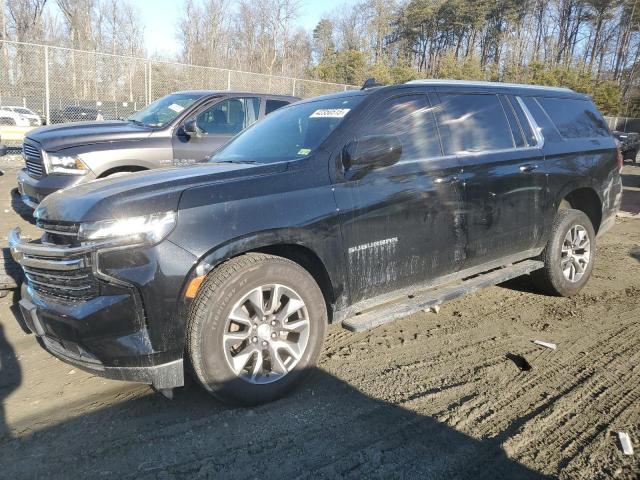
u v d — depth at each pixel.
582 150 5.13
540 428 2.94
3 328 4.29
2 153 9.47
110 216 2.75
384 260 3.60
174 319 2.80
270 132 4.14
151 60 15.01
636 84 51.47
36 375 3.57
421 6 66.06
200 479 2.52
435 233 3.87
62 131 6.73
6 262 4.82
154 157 6.82
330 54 55.53
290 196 3.19
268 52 51.53
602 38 61.62
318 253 3.25
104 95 14.52
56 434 2.88
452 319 4.62
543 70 44.66
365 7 66.00
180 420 3.00
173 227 2.80
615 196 5.57
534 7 61.97
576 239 5.16
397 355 3.87
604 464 2.62
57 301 2.93
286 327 3.18
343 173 3.45
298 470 2.59
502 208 4.34
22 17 38.88
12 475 2.55
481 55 64.69
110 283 2.73
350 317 3.56
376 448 2.76
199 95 7.60
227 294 2.90
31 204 6.67
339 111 3.80
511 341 4.15
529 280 5.26
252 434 2.88
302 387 3.38
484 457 2.69
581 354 3.91
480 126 4.37
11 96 13.21
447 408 3.15
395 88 3.92
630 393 3.31
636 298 5.20
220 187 3.02
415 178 3.75
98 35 44.69
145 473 2.56
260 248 3.19
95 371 2.89
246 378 3.06
